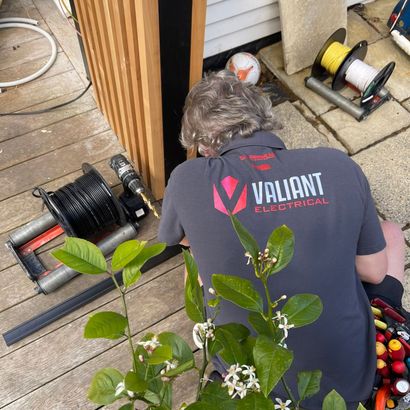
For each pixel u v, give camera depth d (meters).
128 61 1.69
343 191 1.18
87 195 1.90
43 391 1.78
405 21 2.82
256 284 1.17
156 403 0.65
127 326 0.62
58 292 2.00
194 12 1.47
